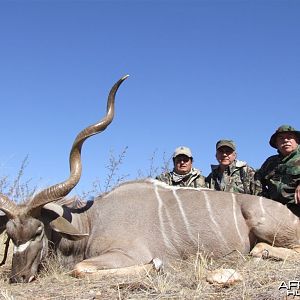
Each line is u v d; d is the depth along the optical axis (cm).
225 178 399
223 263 292
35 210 277
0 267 315
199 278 219
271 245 301
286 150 342
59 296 218
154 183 318
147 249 291
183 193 311
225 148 395
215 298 192
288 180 335
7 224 277
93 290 224
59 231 281
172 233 297
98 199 319
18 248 273
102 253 291
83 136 288
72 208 314
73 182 283
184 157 409
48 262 287
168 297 198
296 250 301
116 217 302
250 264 258
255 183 365
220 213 303
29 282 268
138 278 238
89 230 308
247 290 198
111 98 300
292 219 304
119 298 199
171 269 280
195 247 298
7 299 206
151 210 303
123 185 320
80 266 267
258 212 301
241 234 300
